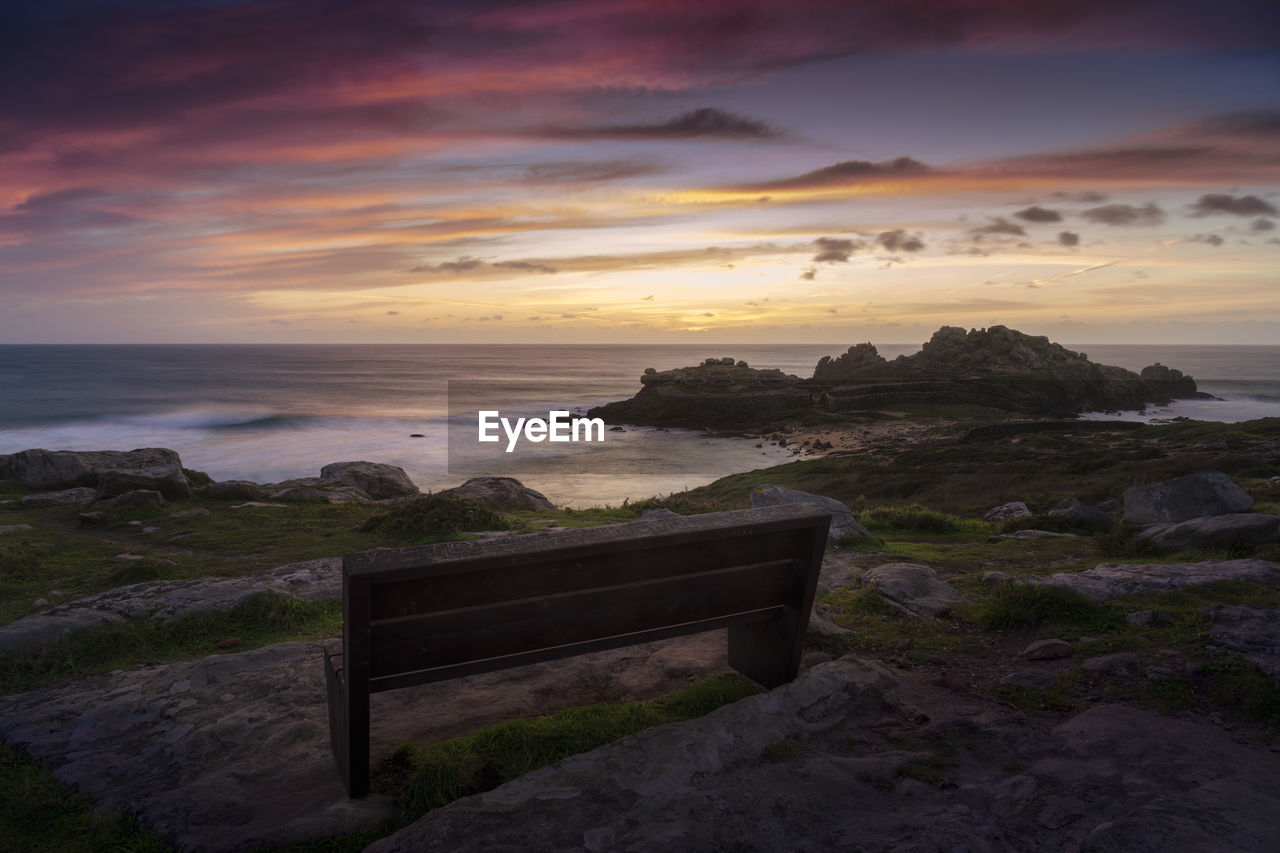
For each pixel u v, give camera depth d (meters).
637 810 2.64
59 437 55.66
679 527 3.44
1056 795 2.73
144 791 3.34
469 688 4.36
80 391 108.81
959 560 8.72
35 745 3.90
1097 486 24.03
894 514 13.77
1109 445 47.50
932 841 2.37
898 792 2.85
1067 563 8.30
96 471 18.02
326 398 99.69
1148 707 3.62
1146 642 4.39
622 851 2.40
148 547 11.07
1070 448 47.22
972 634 5.04
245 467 41.72
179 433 58.41
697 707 3.82
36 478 17.53
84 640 5.76
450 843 2.51
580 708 3.80
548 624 3.23
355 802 3.05
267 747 3.68
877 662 4.25
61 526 13.18
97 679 5.05
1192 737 3.20
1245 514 8.50
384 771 3.39
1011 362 116.94
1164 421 92.19
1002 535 11.84
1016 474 32.38
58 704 4.48
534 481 40.69
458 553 2.96
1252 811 2.46
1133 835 2.31
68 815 3.18
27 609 7.48
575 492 36.84
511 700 4.19
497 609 3.09
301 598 7.01
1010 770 3.01
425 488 36.47
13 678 5.21
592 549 3.13
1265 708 3.40
